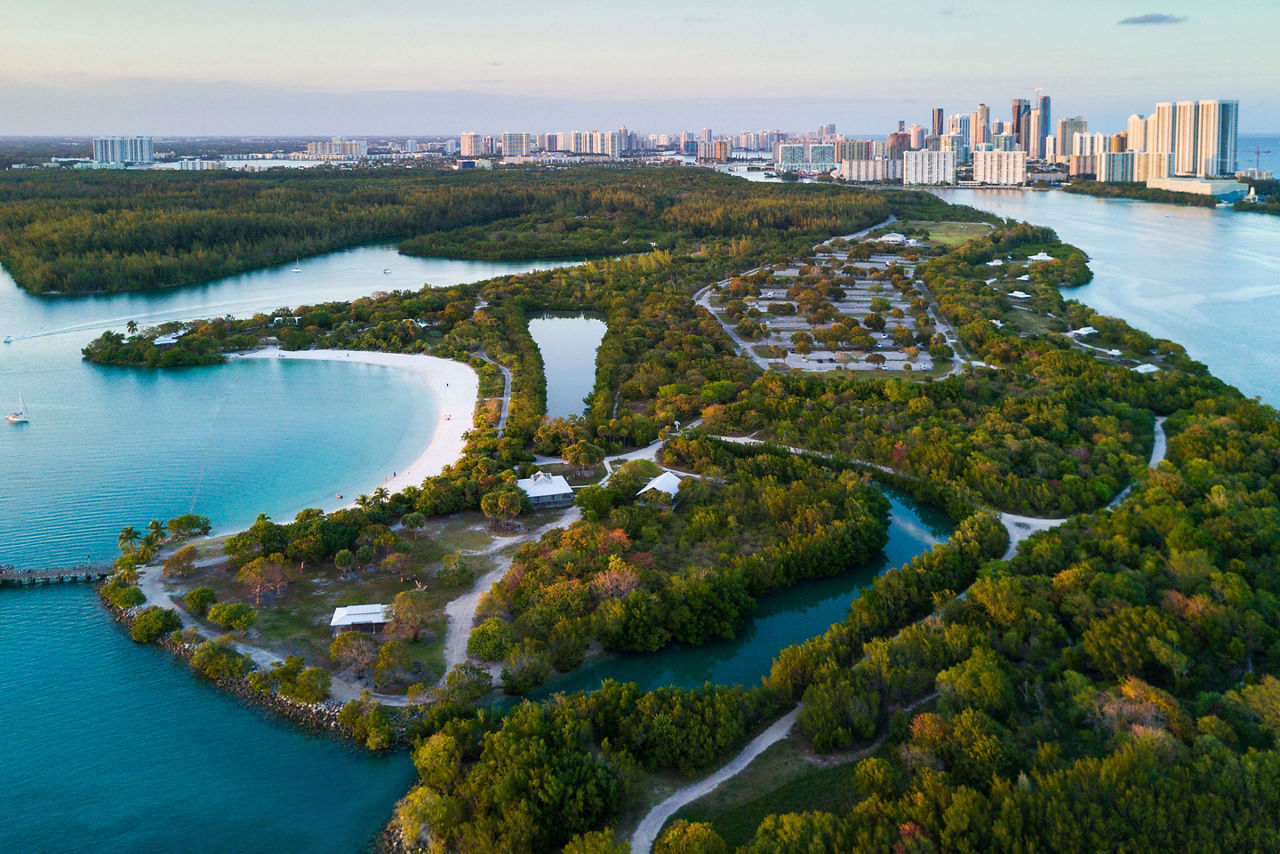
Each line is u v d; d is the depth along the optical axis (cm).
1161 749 12012
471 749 13425
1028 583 17150
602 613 16812
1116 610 15888
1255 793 11231
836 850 10938
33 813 12925
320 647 16450
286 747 14212
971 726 12725
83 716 14938
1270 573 17062
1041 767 12212
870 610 16725
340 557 19038
